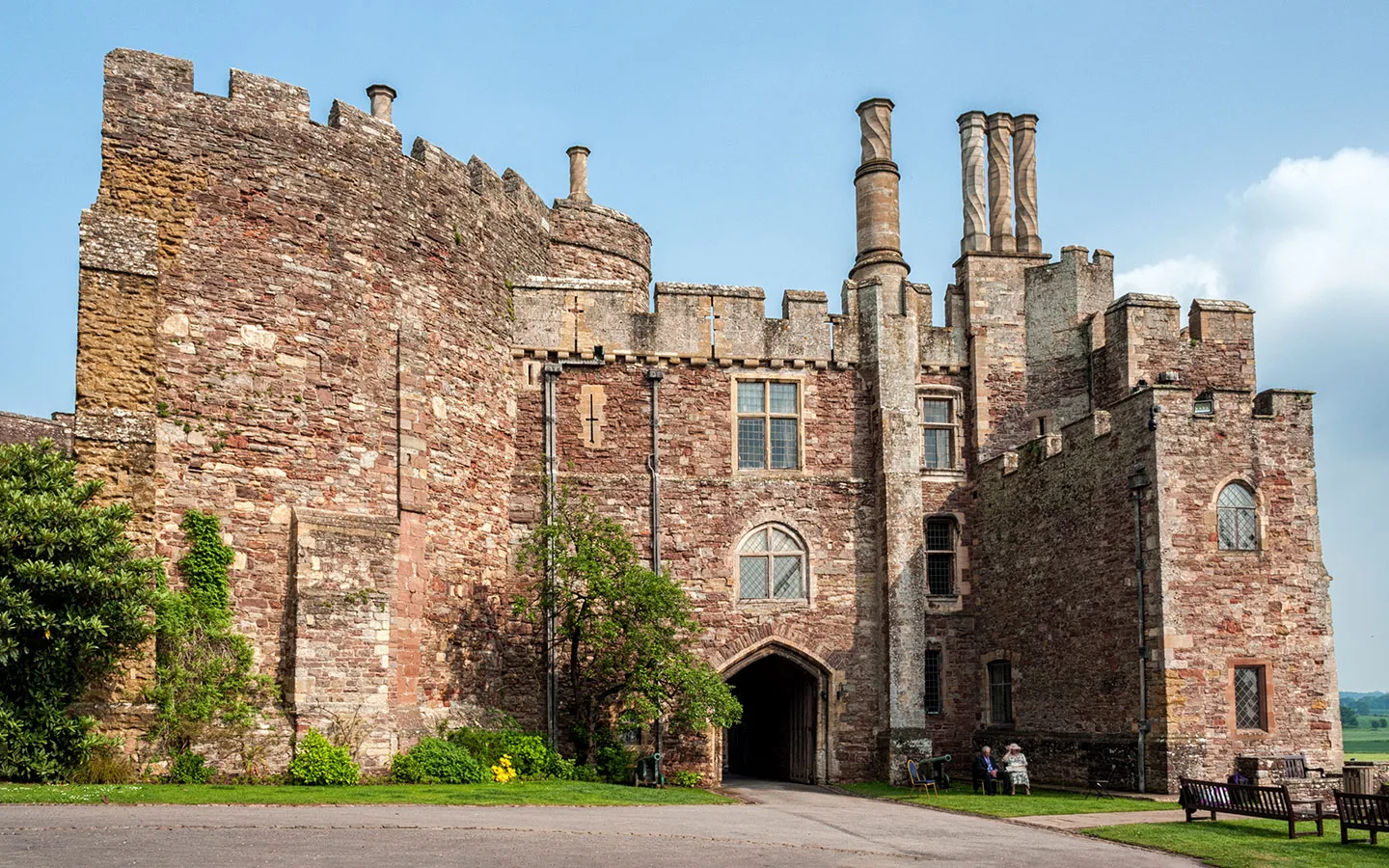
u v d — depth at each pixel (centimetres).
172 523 1798
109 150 1850
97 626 1581
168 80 1906
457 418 2245
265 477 1897
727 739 3219
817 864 1243
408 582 2039
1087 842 1516
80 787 1505
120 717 1672
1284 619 2125
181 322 1855
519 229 2541
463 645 2200
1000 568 2630
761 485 2572
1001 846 1449
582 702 2334
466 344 2291
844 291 2711
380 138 2131
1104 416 2270
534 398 2488
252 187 1947
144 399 1781
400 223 2141
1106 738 2194
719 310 2609
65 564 1580
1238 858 1388
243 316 1912
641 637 2205
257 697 1817
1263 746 2077
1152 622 2094
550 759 2175
